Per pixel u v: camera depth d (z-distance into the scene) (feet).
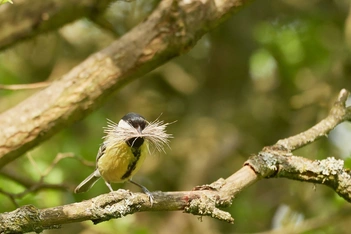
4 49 28.19
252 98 46.44
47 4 28.07
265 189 48.14
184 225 42.27
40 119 24.07
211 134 44.39
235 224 43.11
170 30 23.99
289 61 46.24
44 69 45.88
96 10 29.09
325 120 22.25
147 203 17.42
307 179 19.94
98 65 24.35
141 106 46.19
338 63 40.65
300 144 21.30
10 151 23.90
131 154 23.56
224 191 18.72
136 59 24.20
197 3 23.93
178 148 44.45
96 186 38.91
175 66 46.39
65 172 39.40
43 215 16.06
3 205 33.22
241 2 24.29
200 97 46.06
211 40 45.62
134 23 38.22
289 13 46.11
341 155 40.96
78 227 41.22
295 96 43.80
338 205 35.06
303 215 39.19
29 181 33.09
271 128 46.39
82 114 24.54
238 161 45.55
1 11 27.73
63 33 44.11
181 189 42.09
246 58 44.98
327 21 45.88
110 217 16.87
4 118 24.17
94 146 40.93
